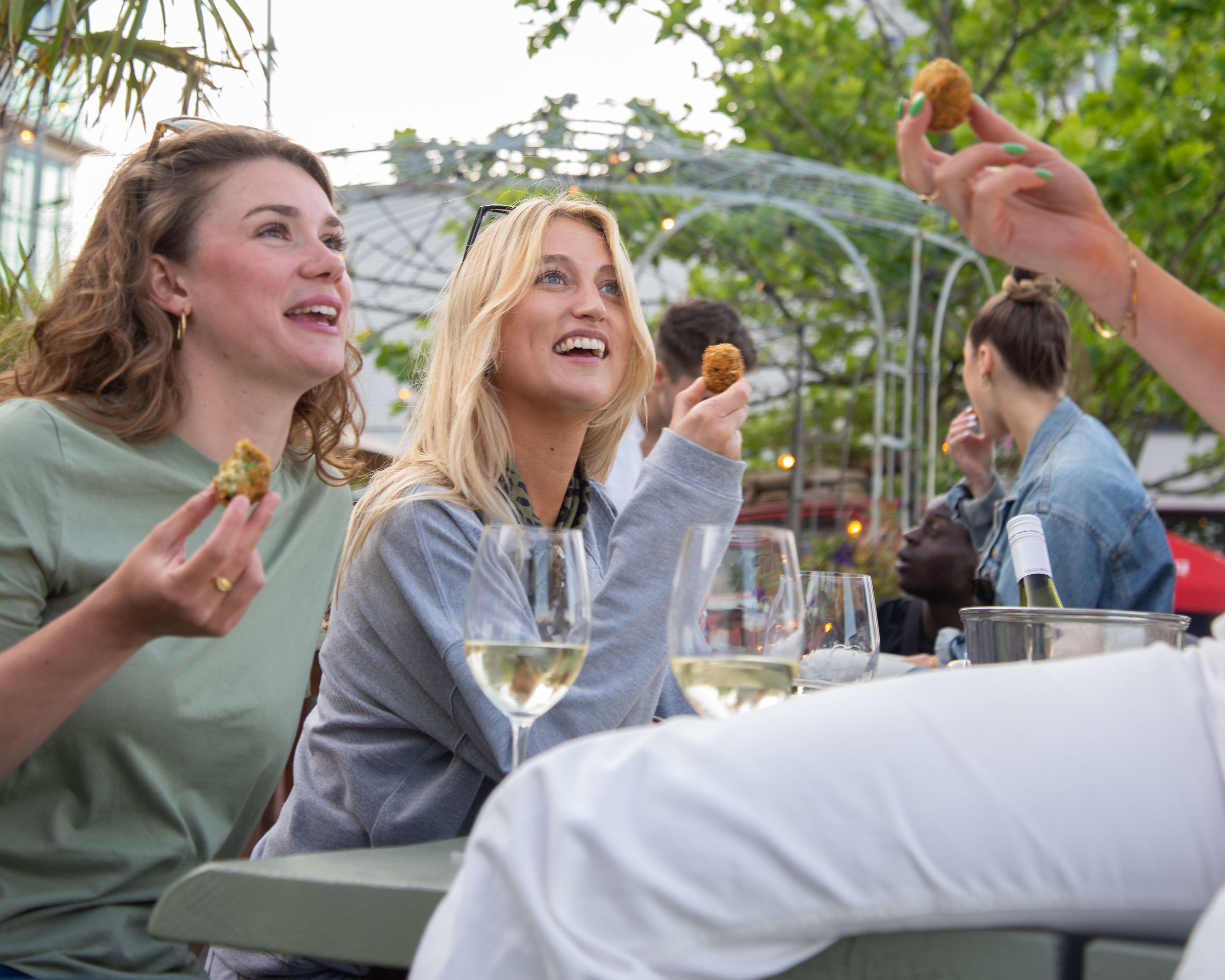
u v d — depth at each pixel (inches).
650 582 53.8
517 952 27.0
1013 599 93.7
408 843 56.6
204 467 54.3
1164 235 320.2
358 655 59.1
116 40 81.4
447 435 62.8
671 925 26.7
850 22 391.2
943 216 310.0
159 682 49.7
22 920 47.9
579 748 29.1
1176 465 490.9
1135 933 27.9
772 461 444.8
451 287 70.0
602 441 72.3
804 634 50.1
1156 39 339.9
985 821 27.0
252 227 54.3
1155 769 27.3
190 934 32.0
